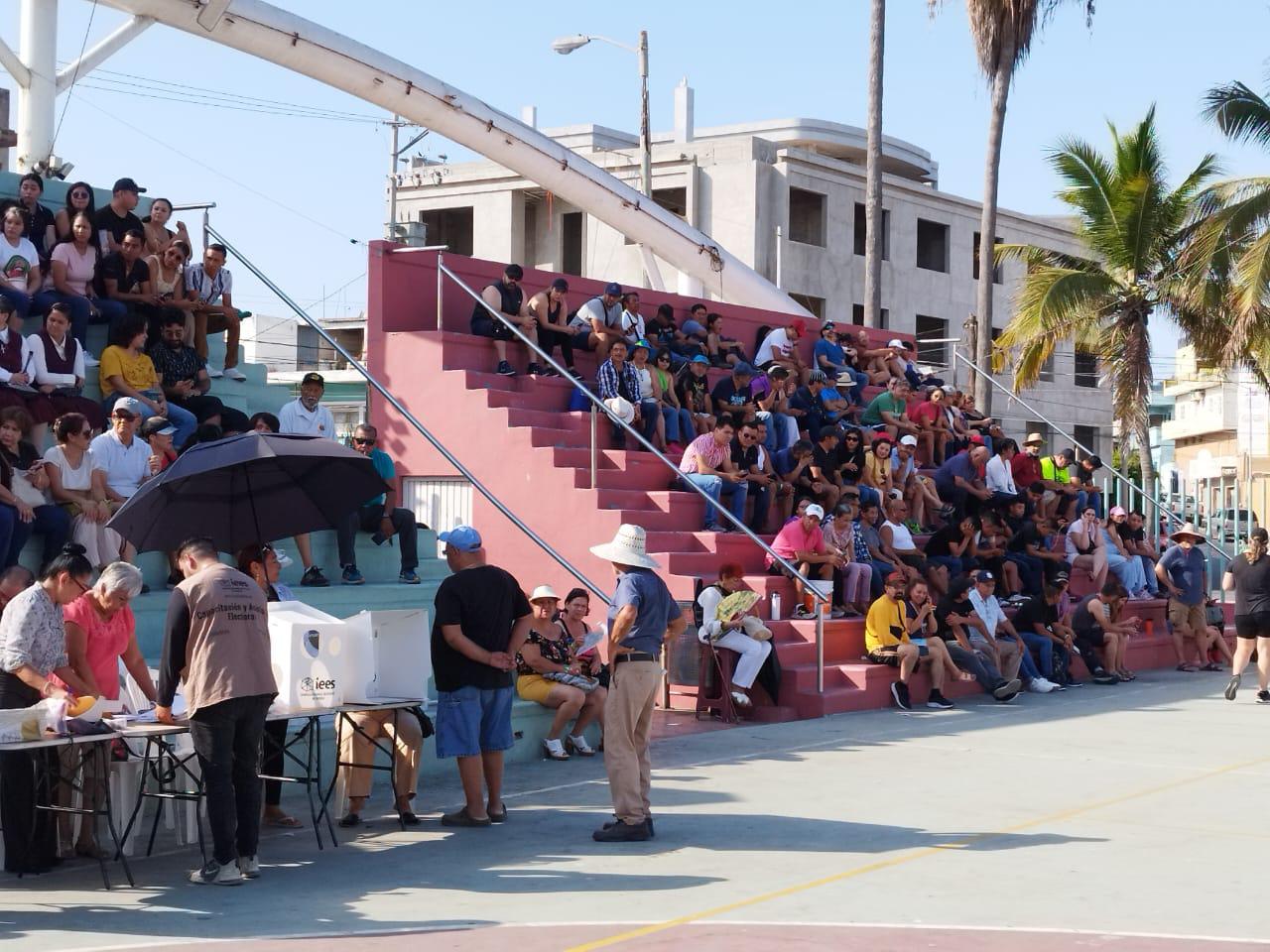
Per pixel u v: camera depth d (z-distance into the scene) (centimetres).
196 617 754
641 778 878
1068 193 3338
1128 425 3312
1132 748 1248
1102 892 730
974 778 1084
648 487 1756
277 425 1321
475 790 913
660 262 4941
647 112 3528
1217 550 2414
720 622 1422
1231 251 3102
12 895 731
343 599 1326
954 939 636
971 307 5503
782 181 4822
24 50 1692
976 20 3055
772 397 1911
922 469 2119
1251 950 620
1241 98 3072
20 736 722
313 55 2170
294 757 882
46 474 1084
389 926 662
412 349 1819
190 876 761
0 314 1177
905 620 1570
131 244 1388
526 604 932
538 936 642
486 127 2470
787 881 755
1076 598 2027
